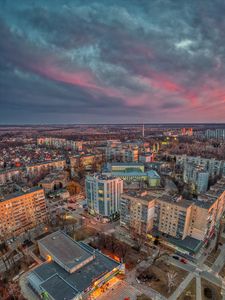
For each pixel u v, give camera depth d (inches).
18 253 4306.1
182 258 4069.9
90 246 4340.6
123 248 4303.6
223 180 6363.2
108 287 3380.9
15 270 3806.6
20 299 3191.4
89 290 3127.5
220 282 3486.7
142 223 4677.7
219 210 5024.6
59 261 3577.8
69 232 5032.0
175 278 3565.5
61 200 7047.2
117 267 3563.0
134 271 3737.7
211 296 3169.3
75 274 3361.2
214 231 4901.6
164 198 4662.9
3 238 4616.1
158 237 4507.9
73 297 2874.0
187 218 4207.7
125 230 5044.3
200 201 4520.2
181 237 4320.9
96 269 3469.5
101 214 5585.6
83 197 7308.1
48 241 4138.8
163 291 3294.8
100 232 5029.5
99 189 5423.2
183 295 3218.5
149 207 4517.7
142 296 3211.1
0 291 3339.1
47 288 3019.2
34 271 3486.7
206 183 7598.4
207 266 3865.7
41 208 5472.4
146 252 4264.3
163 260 4008.4
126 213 4980.3
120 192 5757.9
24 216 5093.5
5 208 4699.8
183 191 7800.2
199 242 4215.1
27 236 4877.0
